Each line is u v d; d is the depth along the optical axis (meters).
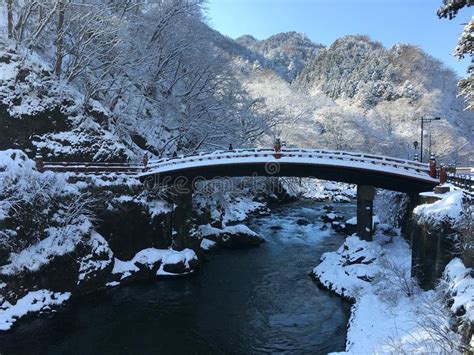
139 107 39.75
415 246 20.89
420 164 29.36
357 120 93.56
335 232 41.03
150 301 24.22
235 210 46.91
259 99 55.81
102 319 21.66
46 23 31.72
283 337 20.02
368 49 145.88
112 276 26.17
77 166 26.94
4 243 20.97
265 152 30.34
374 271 24.78
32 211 22.77
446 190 23.05
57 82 31.11
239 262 31.83
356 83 121.62
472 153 76.88
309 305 23.70
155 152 39.25
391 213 35.78
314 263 31.44
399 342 14.80
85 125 31.14
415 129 87.12
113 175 28.41
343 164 28.77
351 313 21.44
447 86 116.81
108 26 33.72
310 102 95.81
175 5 41.81
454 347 12.14
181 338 19.88
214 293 25.61
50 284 22.61
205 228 36.22
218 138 44.12
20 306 20.84
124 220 27.86
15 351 17.97
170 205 31.53
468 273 15.31
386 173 28.20
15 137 27.36
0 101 26.88
